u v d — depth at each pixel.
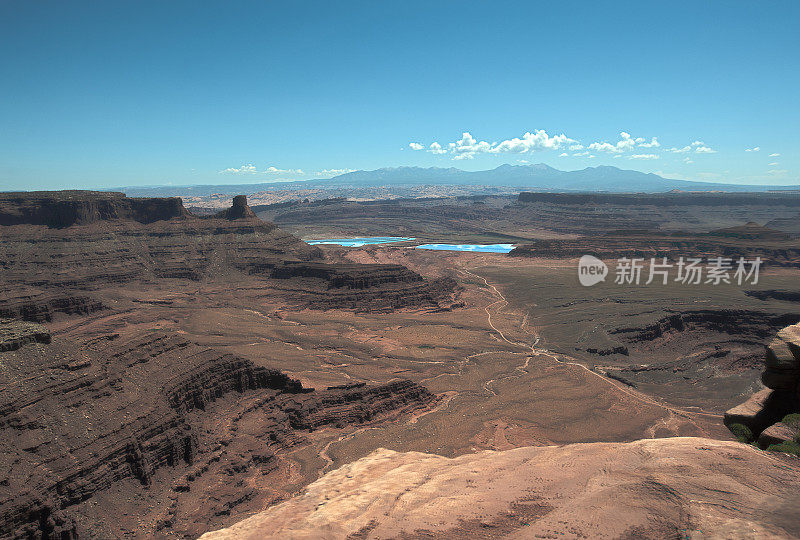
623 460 29.70
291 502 37.12
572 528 22.39
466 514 26.77
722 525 20.12
